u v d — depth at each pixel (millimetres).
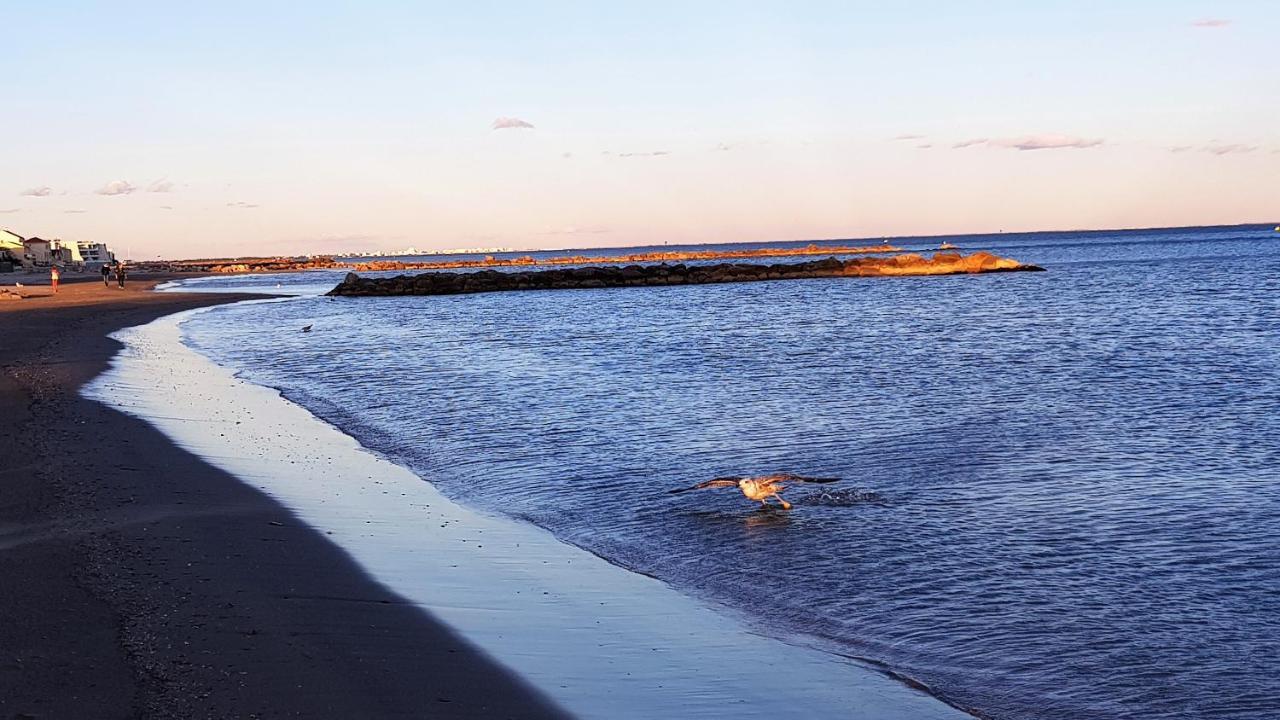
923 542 11078
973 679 7664
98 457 14773
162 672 7191
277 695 6891
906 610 9094
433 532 11586
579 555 10797
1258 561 10234
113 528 11055
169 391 23141
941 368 26328
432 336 39156
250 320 49781
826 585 9773
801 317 46594
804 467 14773
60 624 8070
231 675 7195
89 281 100000
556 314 52656
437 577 9883
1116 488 13312
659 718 6898
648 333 39062
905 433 17328
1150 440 16484
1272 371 24359
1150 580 9766
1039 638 8406
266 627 8219
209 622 8258
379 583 9594
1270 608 8984
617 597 9453
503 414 19766
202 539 10766
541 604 9195
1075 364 26688
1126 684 7547
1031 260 125562
